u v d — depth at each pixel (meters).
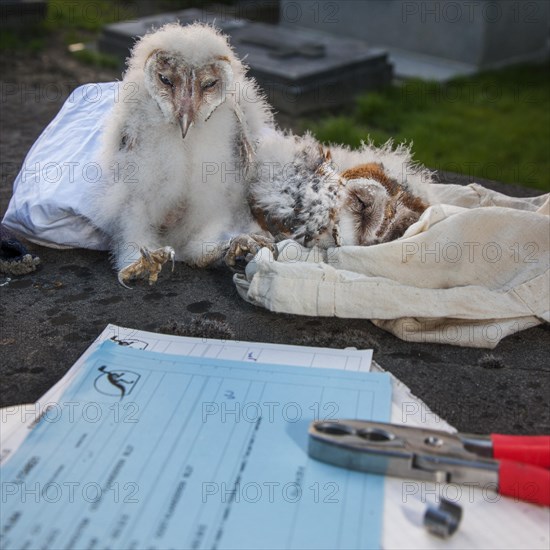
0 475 0.36
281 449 0.38
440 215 0.53
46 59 1.72
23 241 0.63
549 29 2.02
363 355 0.45
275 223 0.58
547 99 1.70
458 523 0.34
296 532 0.34
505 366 0.47
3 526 0.34
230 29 1.74
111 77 1.61
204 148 0.56
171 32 0.56
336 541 0.34
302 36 1.71
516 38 1.94
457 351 0.49
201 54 0.55
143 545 0.33
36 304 0.53
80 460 0.37
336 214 0.55
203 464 0.37
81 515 0.34
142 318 0.52
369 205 0.55
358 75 1.63
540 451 0.36
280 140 0.61
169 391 0.41
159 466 0.37
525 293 0.50
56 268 0.59
